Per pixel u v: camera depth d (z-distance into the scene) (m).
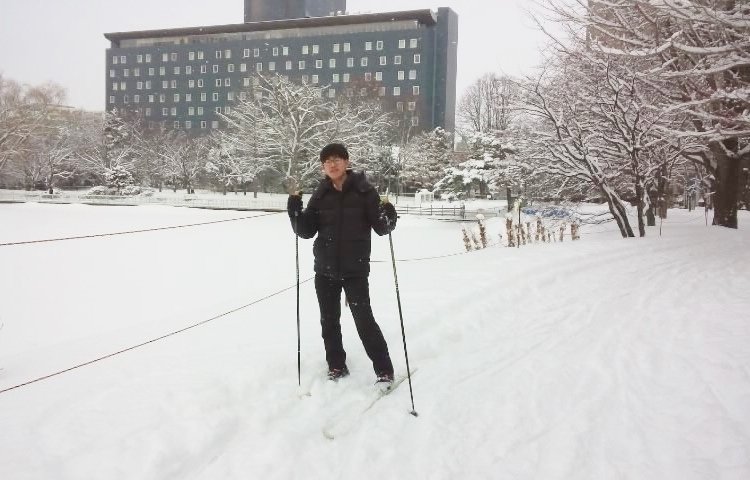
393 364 4.54
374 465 3.03
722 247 12.14
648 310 6.37
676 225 21.08
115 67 109.31
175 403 3.52
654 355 4.75
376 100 63.72
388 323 5.40
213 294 12.21
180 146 71.81
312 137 45.47
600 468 3.02
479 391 4.03
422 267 9.11
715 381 4.09
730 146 17.12
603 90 14.83
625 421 3.55
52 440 3.08
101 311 11.04
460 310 6.16
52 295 12.65
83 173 71.75
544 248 11.16
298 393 3.85
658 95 14.62
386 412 3.66
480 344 5.15
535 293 7.27
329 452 3.15
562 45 13.74
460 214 44.38
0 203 51.66
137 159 71.25
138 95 108.31
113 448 3.00
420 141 64.94
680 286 7.73
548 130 16.89
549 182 19.81
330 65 95.75
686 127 15.41
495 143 46.72
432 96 95.12
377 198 4.00
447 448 3.22
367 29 95.12
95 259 18.25
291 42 97.81
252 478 2.86
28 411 3.46
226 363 4.27
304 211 4.08
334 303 4.14
